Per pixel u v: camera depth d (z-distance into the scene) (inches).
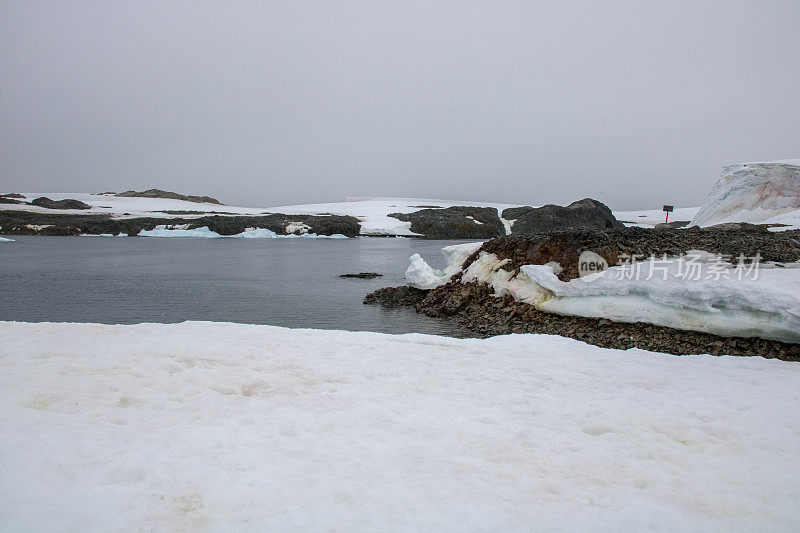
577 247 858.8
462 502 173.5
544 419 268.5
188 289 1360.7
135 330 493.0
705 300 629.0
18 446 205.5
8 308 1081.4
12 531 144.7
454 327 889.5
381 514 163.6
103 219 4301.2
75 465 192.1
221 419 250.4
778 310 564.1
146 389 297.1
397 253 2637.8
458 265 1139.9
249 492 175.0
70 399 272.4
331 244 3464.6
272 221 4375.0
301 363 384.8
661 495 182.4
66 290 1333.7
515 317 859.4
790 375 383.9
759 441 239.1
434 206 6752.0
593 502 176.1
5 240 3331.7
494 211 5260.8
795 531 157.9
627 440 239.5
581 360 432.5
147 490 174.2
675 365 417.7
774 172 2207.2
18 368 331.3
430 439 234.4
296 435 233.9
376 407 279.9
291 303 1146.7
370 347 458.6
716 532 156.9
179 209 5585.6
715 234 853.2
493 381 350.9
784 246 755.4
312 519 158.7
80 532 147.2
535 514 166.4
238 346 433.7
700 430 256.8
